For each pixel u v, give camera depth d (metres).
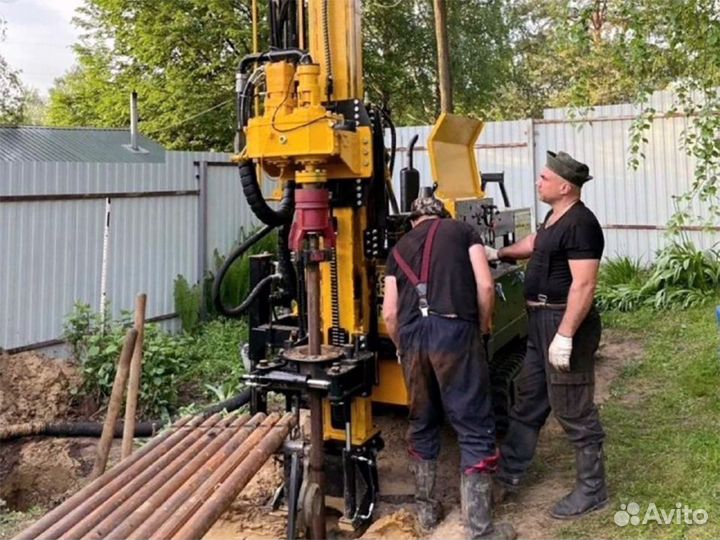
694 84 4.75
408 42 19.47
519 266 4.72
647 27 4.48
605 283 8.04
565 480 3.61
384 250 3.34
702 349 5.76
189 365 5.92
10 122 12.22
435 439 3.19
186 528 2.11
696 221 7.54
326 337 3.25
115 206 6.54
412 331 3.01
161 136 18.20
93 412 5.02
